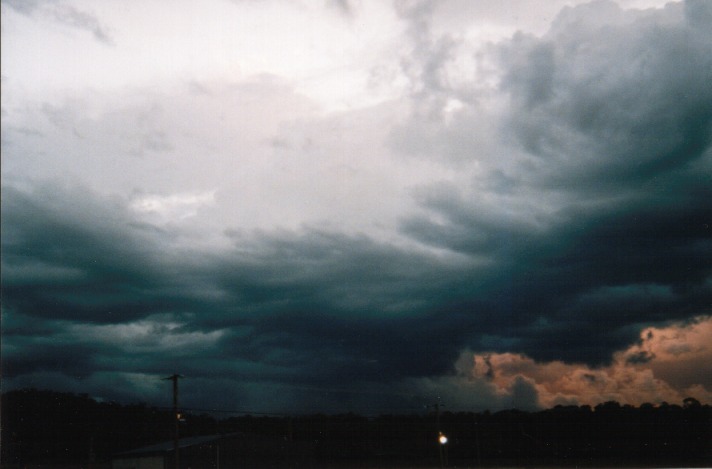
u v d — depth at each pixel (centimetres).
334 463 3575
